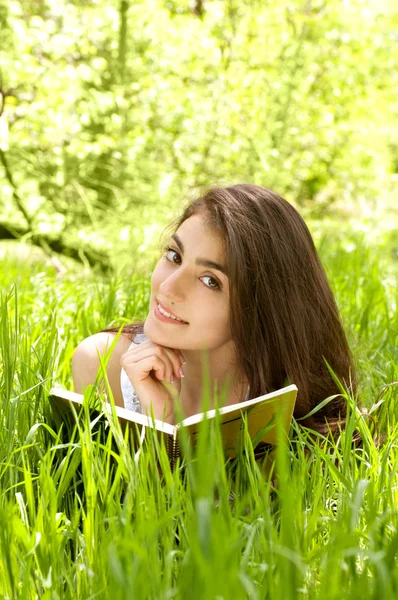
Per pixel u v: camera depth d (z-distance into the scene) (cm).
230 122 953
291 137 1029
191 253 224
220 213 226
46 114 834
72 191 908
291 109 1008
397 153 1345
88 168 898
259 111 1005
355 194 1170
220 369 241
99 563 140
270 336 234
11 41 824
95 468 169
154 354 235
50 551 142
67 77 841
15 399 192
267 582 130
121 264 748
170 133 959
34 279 421
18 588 137
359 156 1139
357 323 364
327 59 1098
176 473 164
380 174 1173
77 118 884
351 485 170
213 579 108
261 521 150
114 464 189
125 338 265
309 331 242
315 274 248
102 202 923
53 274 537
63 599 141
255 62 1058
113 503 159
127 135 923
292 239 238
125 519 140
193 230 226
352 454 197
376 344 334
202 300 224
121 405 262
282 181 945
